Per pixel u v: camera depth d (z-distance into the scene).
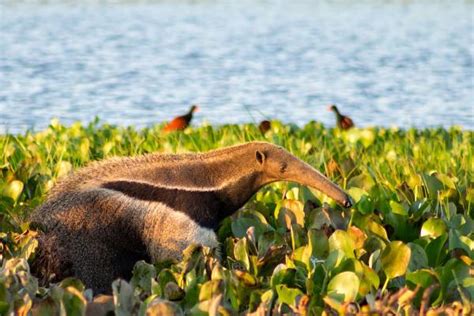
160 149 47.25
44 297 26.02
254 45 129.62
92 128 56.19
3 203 35.00
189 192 29.64
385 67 110.00
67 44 125.00
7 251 29.78
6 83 93.75
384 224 32.56
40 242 29.70
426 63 113.12
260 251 30.25
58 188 30.81
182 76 102.12
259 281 27.30
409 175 39.94
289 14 174.00
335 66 110.75
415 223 32.78
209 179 29.97
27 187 37.69
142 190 29.70
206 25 154.00
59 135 52.09
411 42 133.00
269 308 25.66
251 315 24.78
